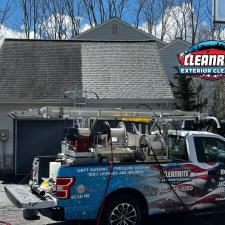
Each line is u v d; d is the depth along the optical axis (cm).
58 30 3353
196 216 789
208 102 2150
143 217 736
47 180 709
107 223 651
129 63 1625
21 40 1680
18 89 1468
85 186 639
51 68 1570
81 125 781
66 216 631
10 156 1409
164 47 2605
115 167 656
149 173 672
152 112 727
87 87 1495
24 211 763
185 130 773
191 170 700
